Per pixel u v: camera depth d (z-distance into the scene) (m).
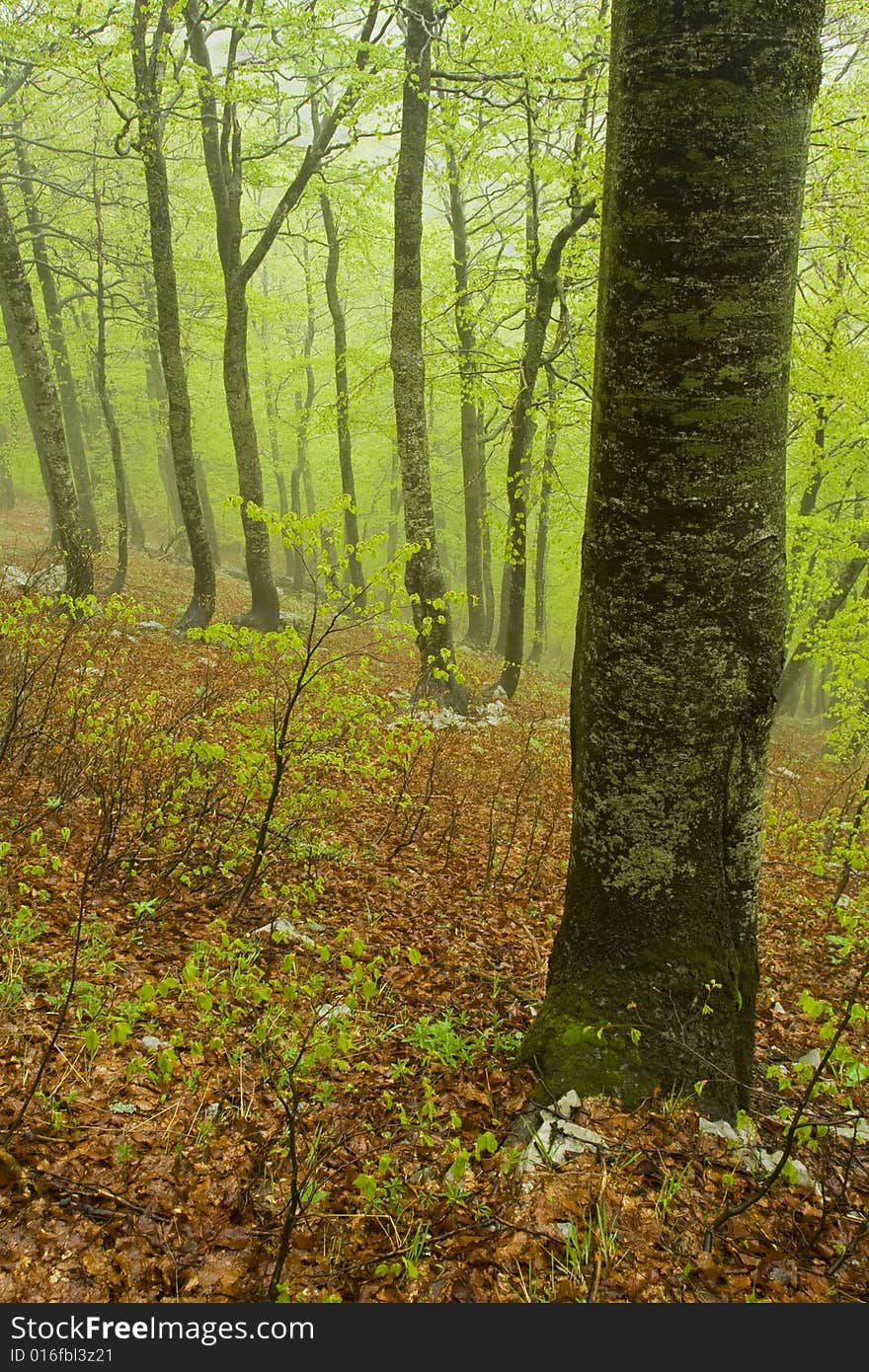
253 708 5.19
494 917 5.54
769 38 2.64
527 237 13.40
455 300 13.49
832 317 10.78
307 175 11.78
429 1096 3.01
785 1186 2.96
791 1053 4.36
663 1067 3.21
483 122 12.45
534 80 9.62
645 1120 3.07
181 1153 2.79
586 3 10.35
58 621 8.92
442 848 6.62
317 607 4.39
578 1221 2.63
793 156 2.77
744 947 3.43
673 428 2.91
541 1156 2.86
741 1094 3.38
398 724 5.29
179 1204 2.62
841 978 5.43
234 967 3.92
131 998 3.53
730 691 3.13
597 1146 2.90
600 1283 2.44
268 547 13.66
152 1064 3.19
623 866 3.32
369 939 4.76
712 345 2.83
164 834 5.04
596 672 3.29
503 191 15.14
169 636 12.23
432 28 9.59
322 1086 3.04
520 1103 3.25
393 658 14.91
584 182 9.80
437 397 18.33
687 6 2.64
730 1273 2.54
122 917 4.30
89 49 9.89
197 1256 2.46
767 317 2.85
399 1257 2.52
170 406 12.35
